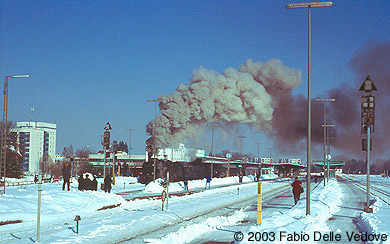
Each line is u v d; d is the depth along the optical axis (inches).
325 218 927.7
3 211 839.7
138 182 2815.0
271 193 1966.0
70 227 744.3
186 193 1925.4
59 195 1147.9
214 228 780.6
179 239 638.5
